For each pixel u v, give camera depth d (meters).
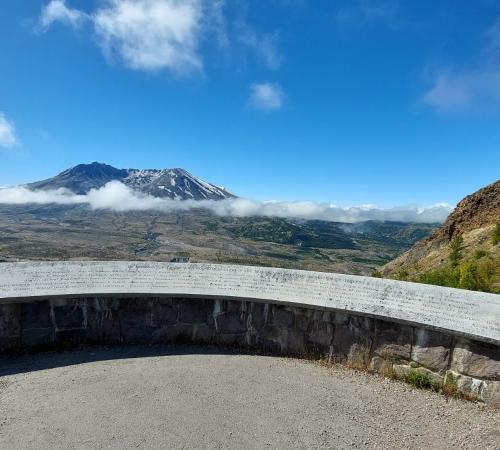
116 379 8.13
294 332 9.80
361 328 9.13
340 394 7.93
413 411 7.45
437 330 8.06
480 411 7.48
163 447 6.04
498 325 7.71
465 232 50.75
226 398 7.53
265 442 6.29
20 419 6.65
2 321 9.16
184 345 10.19
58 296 9.27
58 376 8.23
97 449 5.95
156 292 9.82
